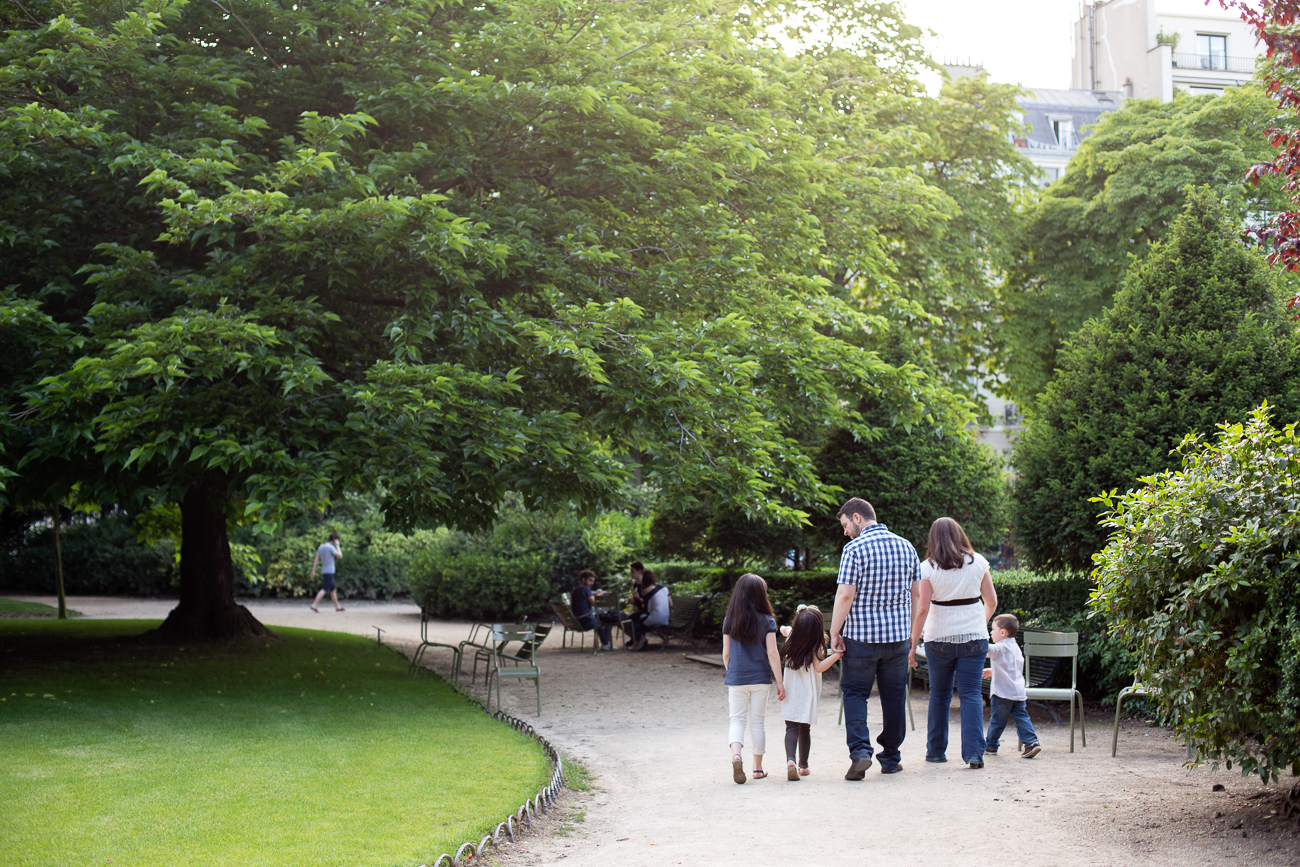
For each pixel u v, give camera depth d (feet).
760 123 42.50
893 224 58.75
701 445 35.04
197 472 33.50
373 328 36.86
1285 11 25.77
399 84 36.14
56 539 65.82
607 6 40.83
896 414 42.55
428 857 16.22
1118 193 74.69
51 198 34.78
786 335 41.32
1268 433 19.31
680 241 41.65
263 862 15.71
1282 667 16.75
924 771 23.50
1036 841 17.28
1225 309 31.99
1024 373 76.23
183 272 34.06
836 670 45.57
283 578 88.84
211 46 40.01
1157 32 169.37
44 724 27.71
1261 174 27.71
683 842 18.13
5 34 35.27
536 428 32.94
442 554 75.61
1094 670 33.73
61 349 31.78
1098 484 32.73
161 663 41.37
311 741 26.66
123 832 17.28
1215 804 19.49
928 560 24.34
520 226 36.70
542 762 24.50
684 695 39.75
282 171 31.91
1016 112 77.10
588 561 76.28
